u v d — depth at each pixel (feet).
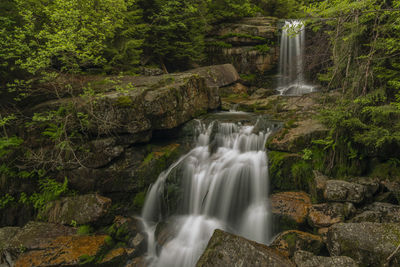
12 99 22.22
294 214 16.19
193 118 26.91
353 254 11.89
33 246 14.74
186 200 20.63
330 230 13.35
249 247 12.21
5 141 19.77
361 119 16.76
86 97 20.72
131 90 22.21
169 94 22.75
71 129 19.94
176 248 16.69
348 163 17.94
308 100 27.17
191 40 42.34
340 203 15.23
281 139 20.59
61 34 16.97
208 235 17.69
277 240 14.42
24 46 18.47
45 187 19.48
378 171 17.31
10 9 21.67
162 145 23.68
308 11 16.24
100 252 15.07
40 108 21.57
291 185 18.93
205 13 45.27
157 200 20.66
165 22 38.14
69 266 13.82
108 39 29.86
